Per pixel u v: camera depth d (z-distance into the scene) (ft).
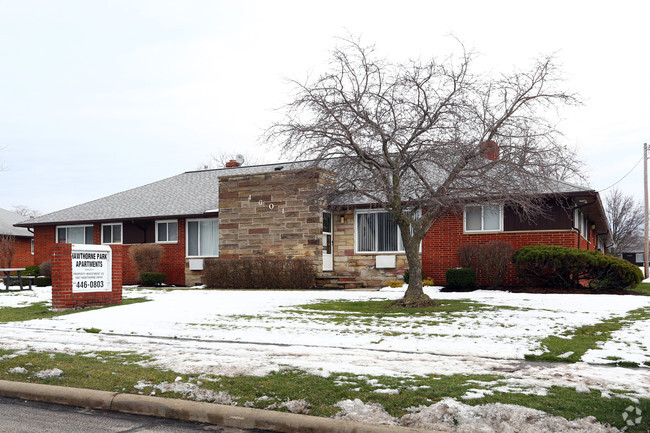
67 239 96.78
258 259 74.13
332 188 49.14
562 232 65.21
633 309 44.83
